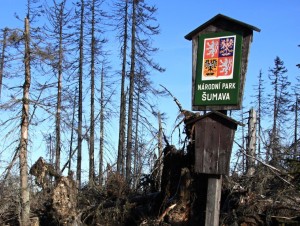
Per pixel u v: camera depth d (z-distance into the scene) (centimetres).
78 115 3134
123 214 1379
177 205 1236
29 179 1561
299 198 1168
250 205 1143
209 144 998
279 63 4197
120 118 3116
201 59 1022
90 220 1464
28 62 1496
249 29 977
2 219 1537
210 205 984
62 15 3019
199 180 1226
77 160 2756
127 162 2800
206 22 1016
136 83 3069
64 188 1453
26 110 1489
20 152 1471
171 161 1303
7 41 1458
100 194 1548
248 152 1358
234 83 977
